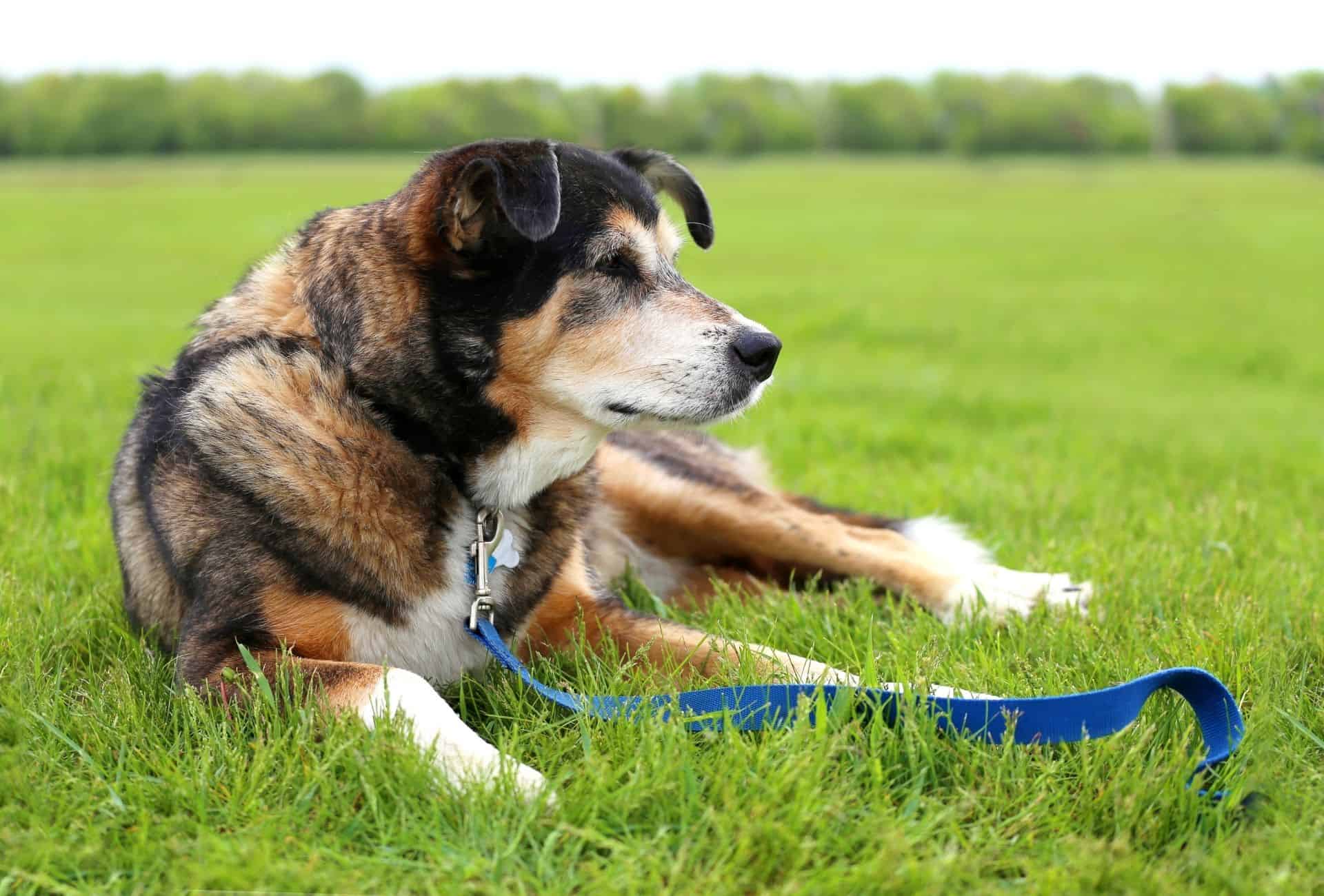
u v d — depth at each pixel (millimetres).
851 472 6793
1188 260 28469
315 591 3262
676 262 4020
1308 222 39094
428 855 2488
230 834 2553
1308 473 7051
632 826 2582
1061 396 11328
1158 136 98125
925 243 32031
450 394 3418
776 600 4367
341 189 45812
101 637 3826
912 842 2496
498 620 3607
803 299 18781
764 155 94625
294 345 3465
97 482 5660
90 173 58625
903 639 3764
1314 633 3756
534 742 3033
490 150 3396
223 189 46156
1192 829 2633
